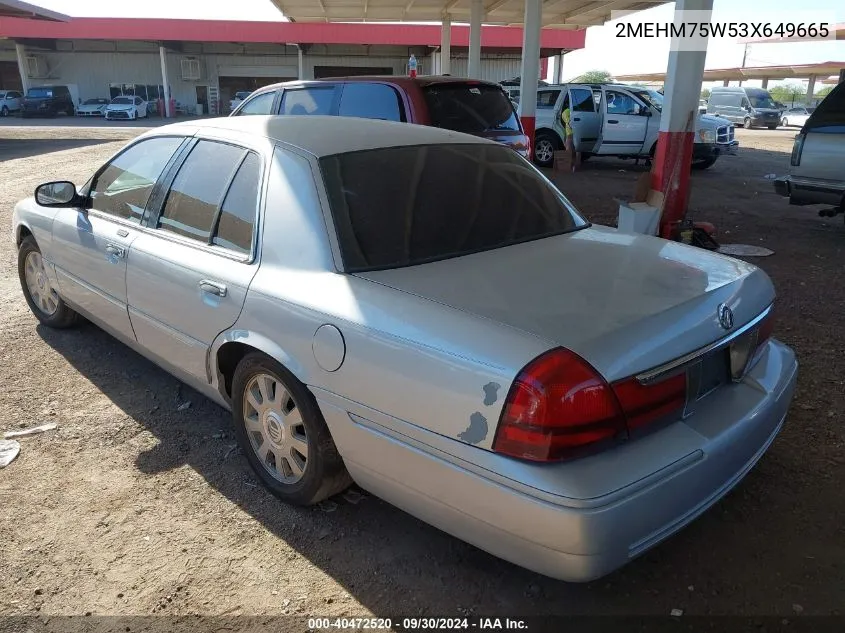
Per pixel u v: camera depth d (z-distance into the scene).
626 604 2.49
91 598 2.51
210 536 2.85
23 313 5.43
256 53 45.09
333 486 2.87
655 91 15.83
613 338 2.17
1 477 3.23
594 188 12.91
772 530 2.87
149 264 3.48
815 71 44.81
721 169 15.88
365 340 2.43
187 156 3.57
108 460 3.40
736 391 2.64
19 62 43.19
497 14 18.53
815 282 6.37
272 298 2.78
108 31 39.09
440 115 7.75
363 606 2.49
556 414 2.03
